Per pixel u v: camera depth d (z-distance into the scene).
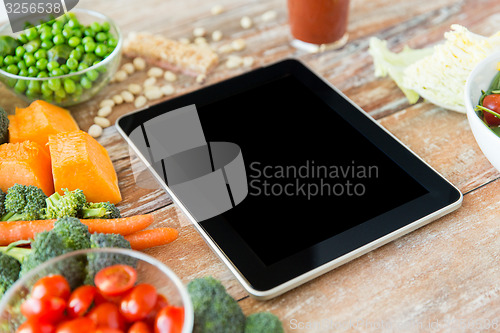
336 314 0.74
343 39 0.99
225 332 0.71
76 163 0.80
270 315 0.72
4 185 0.81
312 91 0.91
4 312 0.69
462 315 0.74
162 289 0.71
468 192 0.82
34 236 0.76
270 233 0.78
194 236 0.80
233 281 0.77
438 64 0.87
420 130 0.88
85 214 0.79
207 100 0.90
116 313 0.70
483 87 0.83
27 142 0.82
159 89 0.94
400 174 0.82
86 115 0.91
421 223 0.79
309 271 0.75
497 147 0.78
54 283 0.70
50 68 0.88
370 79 0.95
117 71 0.96
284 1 1.06
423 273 0.77
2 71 0.87
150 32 1.01
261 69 0.94
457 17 1.01
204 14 1.04
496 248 0.78
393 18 1.02
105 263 0.71
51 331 0.68
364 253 0.77
